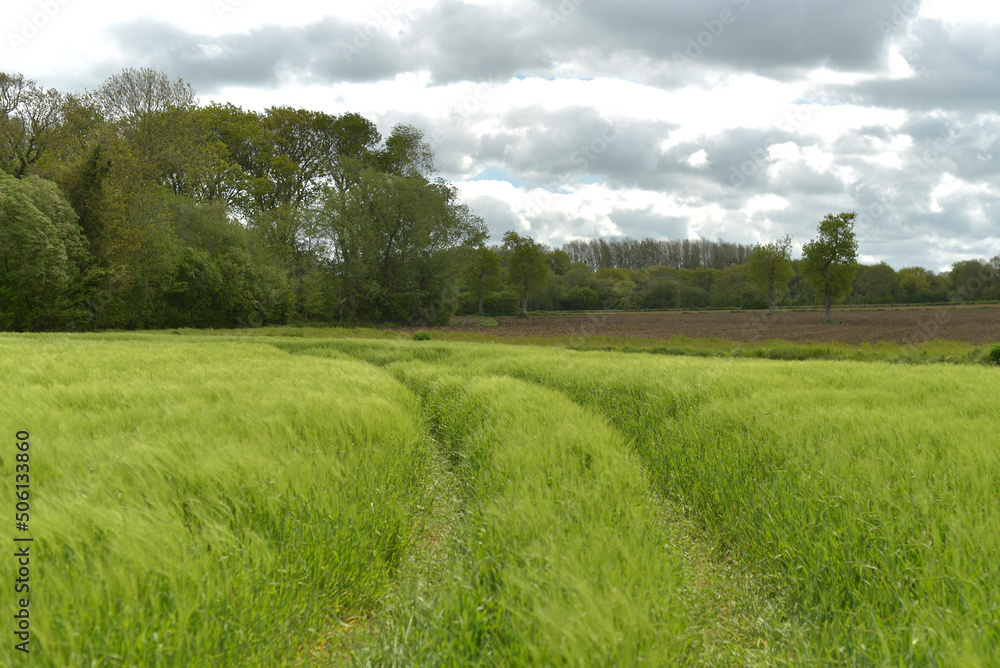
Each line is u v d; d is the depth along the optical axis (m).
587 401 9.30
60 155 37.78
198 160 44.91
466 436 6.86
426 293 56.56
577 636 2.12
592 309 86.81
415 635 2.57
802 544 3.44
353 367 13.49
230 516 3.29
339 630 2.86
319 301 52.19
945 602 2.59
